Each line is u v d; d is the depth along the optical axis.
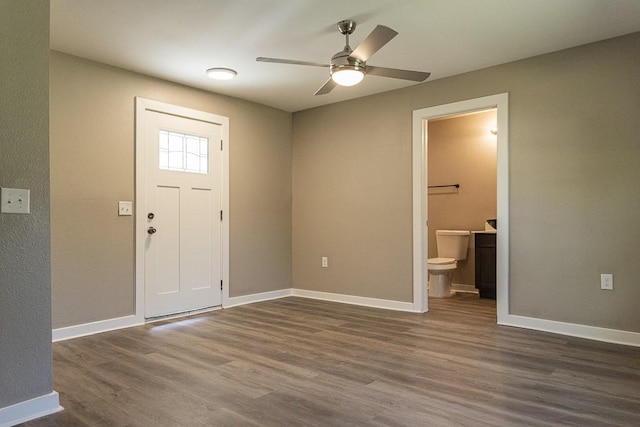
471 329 3.64
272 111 5.16
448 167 5.83
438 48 3.42
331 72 2.85
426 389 2.35
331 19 2.90
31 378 2.06
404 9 2.77
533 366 2.71
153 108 3.99
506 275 3.73
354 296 4.79
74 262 3.45
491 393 2.29
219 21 2.92
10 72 2.01
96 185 3.58
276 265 5.18
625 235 3.20
